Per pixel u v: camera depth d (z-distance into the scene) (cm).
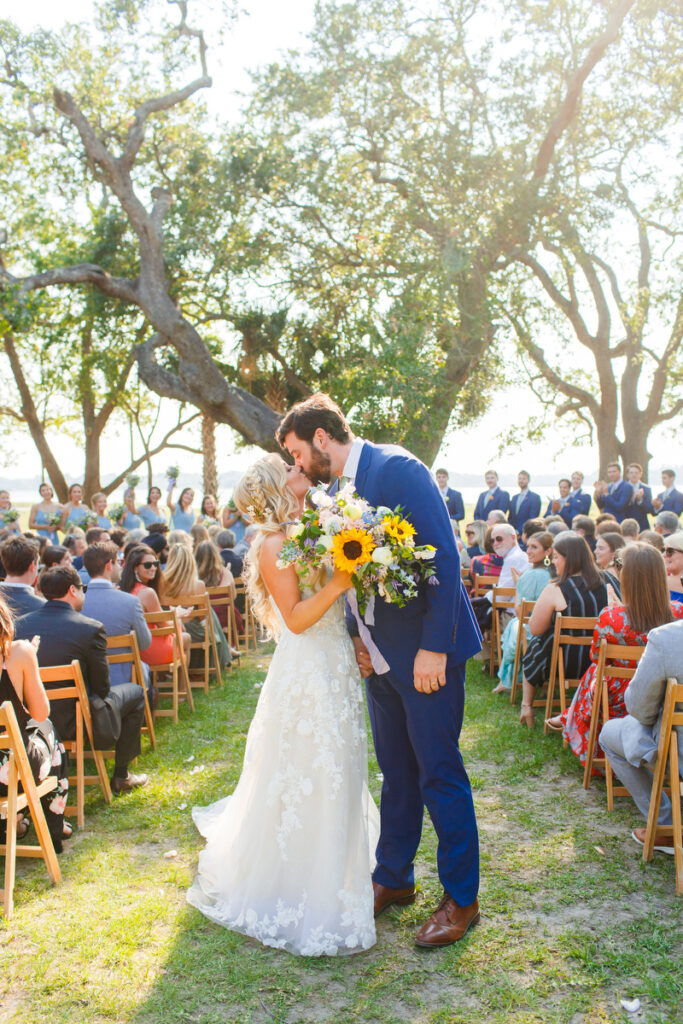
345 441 301
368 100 1705
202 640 703
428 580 281
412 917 312
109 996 265
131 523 1241
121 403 2234
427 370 1546
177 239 1909
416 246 1677
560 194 1688
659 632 344
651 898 323
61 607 433
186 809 426
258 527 316
